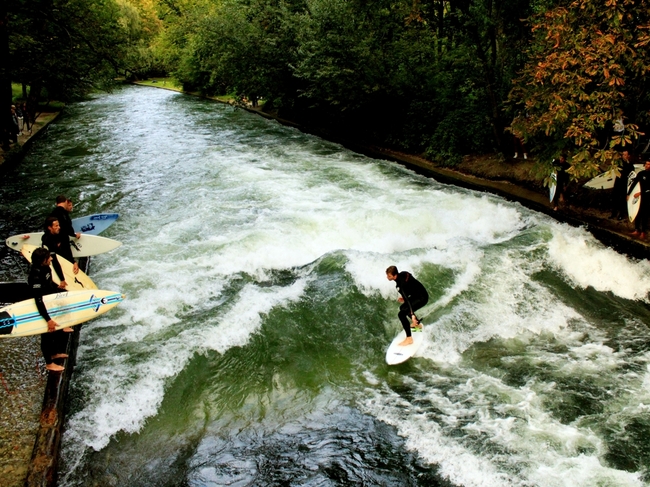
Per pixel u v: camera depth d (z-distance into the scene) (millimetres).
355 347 7254
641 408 5977
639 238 9664
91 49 19891
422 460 5301
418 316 7723
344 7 18031
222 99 39438
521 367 6824
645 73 9273
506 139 14648
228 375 6586
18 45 18531
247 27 24391
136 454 5391
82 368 6445
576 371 6707
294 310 7758
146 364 6535
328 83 18953
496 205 11914
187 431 5746
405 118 18625
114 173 16703
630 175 9906
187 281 8648
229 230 10773
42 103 33156
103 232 11109
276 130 25250
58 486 4895
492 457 5281
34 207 13188
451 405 6090
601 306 8430
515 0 13234
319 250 9969
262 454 5422
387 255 8852
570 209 11344
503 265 8906
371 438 5617
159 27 63094
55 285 6434
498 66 14375
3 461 4750
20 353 6418
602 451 5328
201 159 18250
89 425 5645
